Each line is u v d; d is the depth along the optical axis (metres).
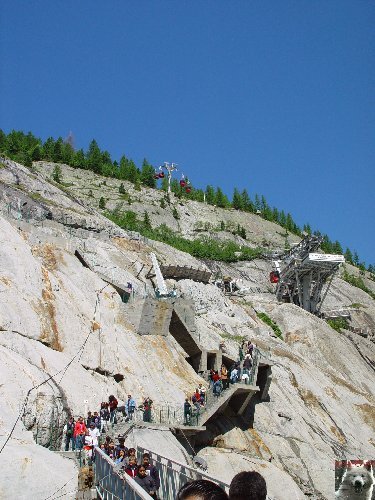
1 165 59.59
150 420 26.08
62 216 53.16
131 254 54.62
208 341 42.72
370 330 77.44
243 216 136.88
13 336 25.05
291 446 34.38
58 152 133.12
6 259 28.94
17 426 18.88
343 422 41.62
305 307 66.44
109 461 13.20
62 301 30.70
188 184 111.06
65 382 24.81
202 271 54.81
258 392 36.81
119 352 31.38
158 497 13.23
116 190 122.56
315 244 65.88
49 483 14.73
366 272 131.88
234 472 28.48
